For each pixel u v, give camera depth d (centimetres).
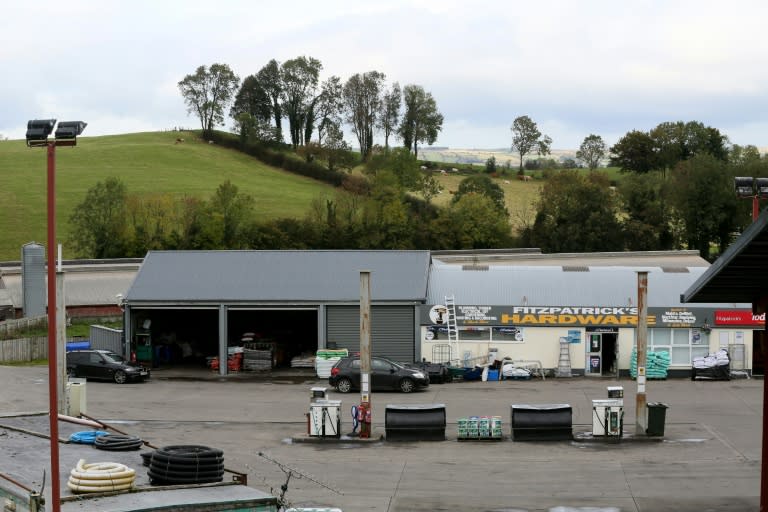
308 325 5981
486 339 4856
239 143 16150
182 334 5878
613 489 2528
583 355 4806
